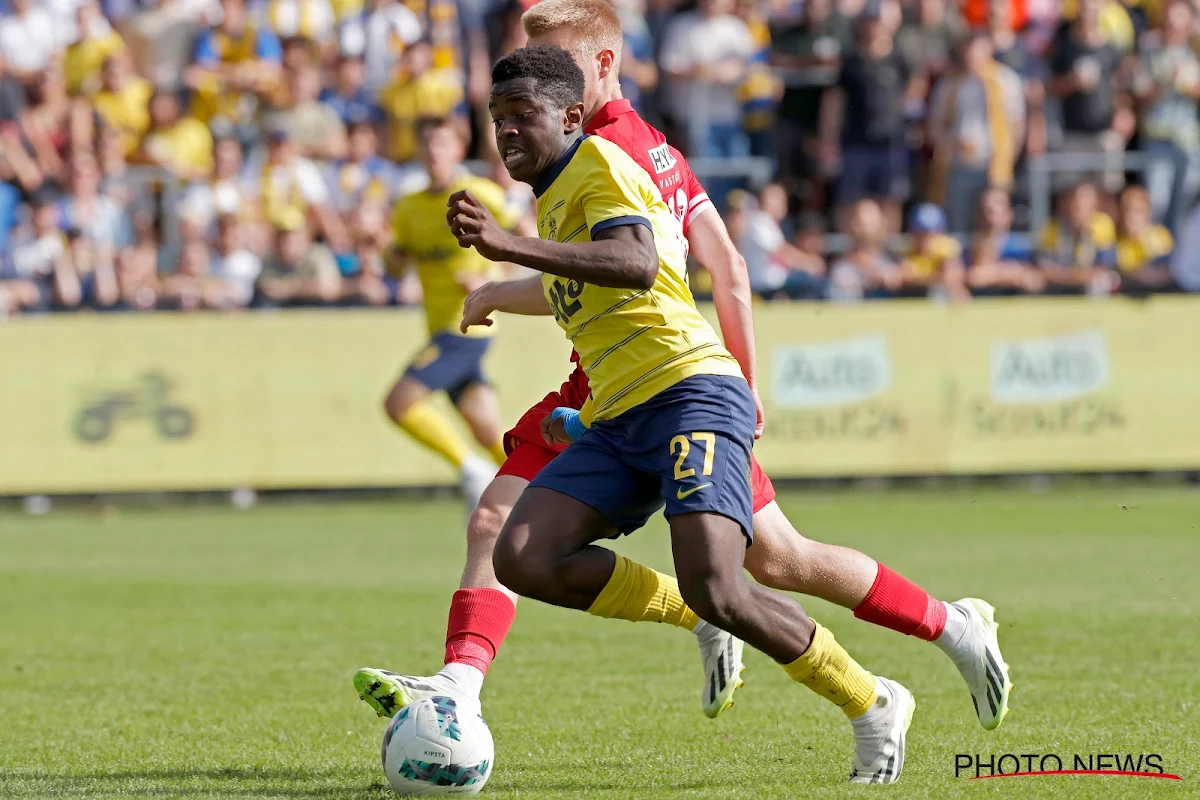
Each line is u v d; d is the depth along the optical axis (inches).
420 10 2094.0
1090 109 2080.5
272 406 1758.1
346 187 1951.3
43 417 1729.8
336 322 1766.7
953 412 1820.9
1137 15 2198.6
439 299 1370.6
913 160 2076.8
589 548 540.4
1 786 557.3
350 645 914.1
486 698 746.2
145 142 1975.9
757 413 598.2
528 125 509.4
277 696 759.1
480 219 471.2
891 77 2062.0
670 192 599.8
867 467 1811.0
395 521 1617.9
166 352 1745.8
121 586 1177.4
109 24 2100.1
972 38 2022.6
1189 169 2100.1
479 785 536.7
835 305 1811.0
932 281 1863.9
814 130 2103.8
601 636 948.6
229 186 1897.1
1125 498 1711.4
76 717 709.3
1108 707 700.0
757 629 520.4
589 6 642.2
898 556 1269.7
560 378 1771.7
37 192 1945.1
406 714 535.2
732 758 604.4
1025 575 1162.0
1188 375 1839.3
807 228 1979.6
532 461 621.3
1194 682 764.6
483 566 593.6
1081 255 1985.7
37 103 1993.1
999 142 2015.3
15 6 2010.3
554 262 477.4
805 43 2117.4
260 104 1998.0
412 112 1980.8
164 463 1743.4
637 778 564.7
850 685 542.6
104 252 1861.5
